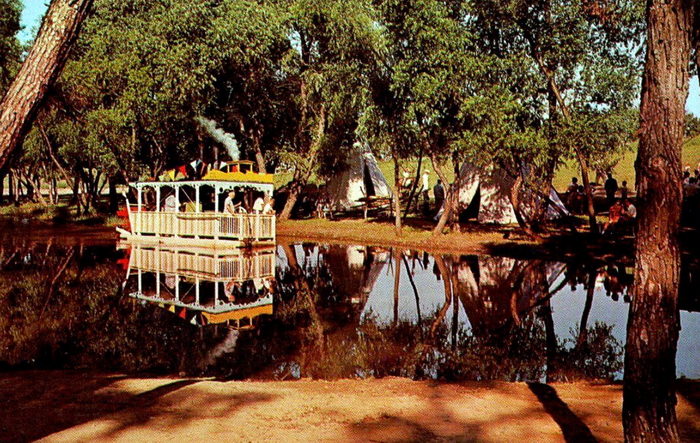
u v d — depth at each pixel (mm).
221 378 6664
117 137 28453
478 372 7027
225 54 26016
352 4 25125
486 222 25953
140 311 10633
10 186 47156
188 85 25844
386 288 13391
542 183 18234
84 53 30688
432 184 42719
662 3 3230
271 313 10594
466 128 19375
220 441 4516
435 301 11773
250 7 26062
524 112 17938
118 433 4652
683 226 19578
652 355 3336
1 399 5559
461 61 18016
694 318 9836
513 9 17516
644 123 3348
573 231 19016
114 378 6434
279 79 30344
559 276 14383
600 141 16562
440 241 21156
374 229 26109
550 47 17641
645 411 3355
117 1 29812
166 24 26453
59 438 4527
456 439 4598
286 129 32750
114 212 36281
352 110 26984
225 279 14797
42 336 8719
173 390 5914
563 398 5715
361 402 5559
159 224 24672
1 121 3133
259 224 22766
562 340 8570
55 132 31719
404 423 4957
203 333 8992
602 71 16906
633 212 20109
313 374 6938
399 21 18672
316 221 31219
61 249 20953
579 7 16672
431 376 6879
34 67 3197
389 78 20375
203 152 31219
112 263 17484
